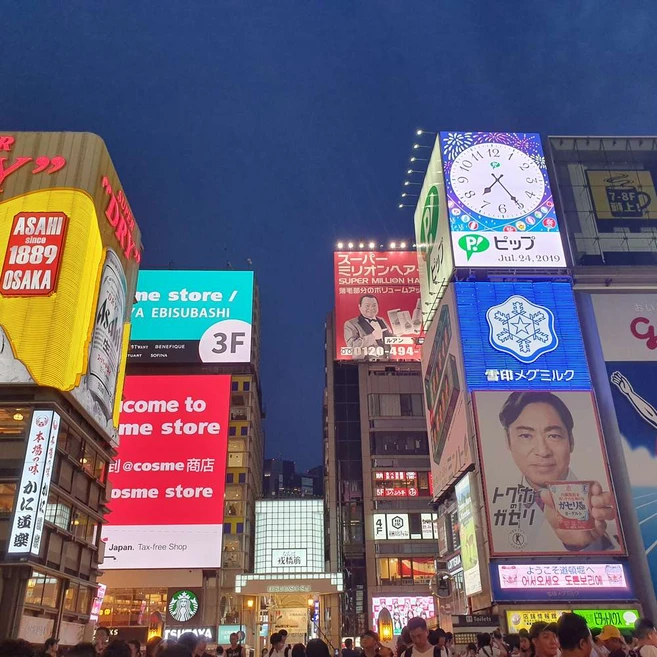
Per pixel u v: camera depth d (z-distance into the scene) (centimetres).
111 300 5259
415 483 9256
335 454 9669
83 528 4878
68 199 4906
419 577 8631
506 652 1633
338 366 10262
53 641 1597
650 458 5503
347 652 1888
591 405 5550
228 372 9312
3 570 3822
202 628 7369
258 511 8719
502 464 5316
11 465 4081
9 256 4678
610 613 4841
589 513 5150
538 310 5953
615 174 6712
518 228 6303
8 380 4288
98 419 4978
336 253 10231
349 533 9181
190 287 9569
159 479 8075
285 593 8112
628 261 6284
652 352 5909
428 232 7112
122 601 7675
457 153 6638
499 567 4991
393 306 9925
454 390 5919
